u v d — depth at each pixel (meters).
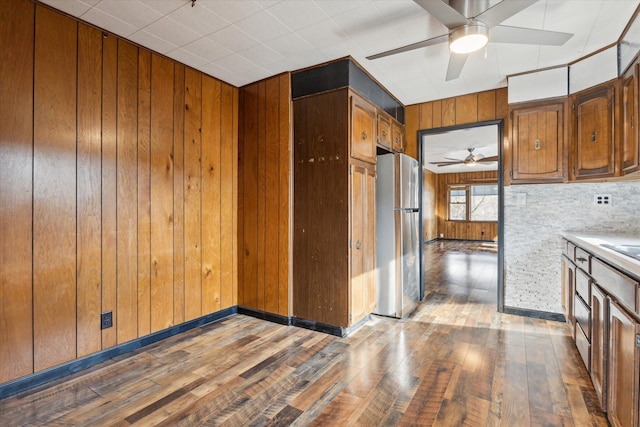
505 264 3.34
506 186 3.31
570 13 2.11
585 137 2.74
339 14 2.15
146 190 2.58
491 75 3.11
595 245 1.90
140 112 2.54
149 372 2.17
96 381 2.05
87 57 2.23
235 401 1.85
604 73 2.56
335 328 2.79
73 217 2.16
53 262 2.07
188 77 2.89
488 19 1.81
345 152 2.73
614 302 1.54
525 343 2.62
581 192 3.00
